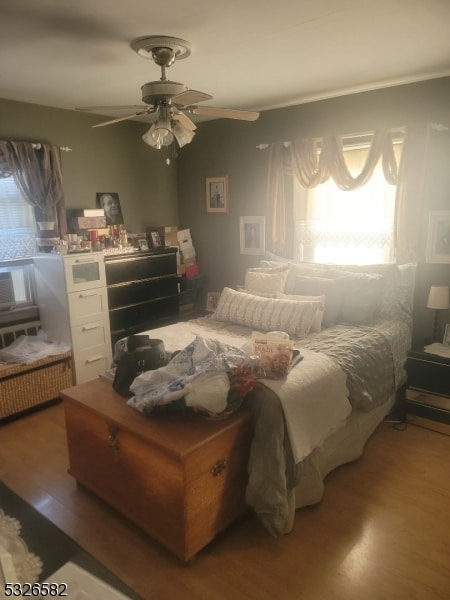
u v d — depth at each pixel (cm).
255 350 227
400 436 290
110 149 415
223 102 370
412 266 328
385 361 280
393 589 173
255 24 211
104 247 385
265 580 179
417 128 310
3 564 124
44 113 362
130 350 242
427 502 224
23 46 233
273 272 357
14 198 351
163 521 191
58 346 351
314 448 217
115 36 222
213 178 448
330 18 206
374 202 348
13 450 281
